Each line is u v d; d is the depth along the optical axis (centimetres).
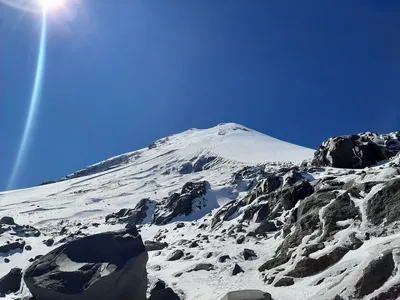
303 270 1825
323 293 1454
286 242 2248
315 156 4684
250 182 5619
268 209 3203
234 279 2102
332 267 1692
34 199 9269
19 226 4316
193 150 11500
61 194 9606
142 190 8394
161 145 14375
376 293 1245
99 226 5047
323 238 1983
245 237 2844
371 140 4341
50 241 3778
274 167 6588
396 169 2238
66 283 1820
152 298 1956
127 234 2066
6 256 3269
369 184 2127
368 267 1351
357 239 1797
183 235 3656
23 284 2031
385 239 1673
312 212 2264
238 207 3666
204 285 2106
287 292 1692
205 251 2719
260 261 2303
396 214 1791
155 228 4541
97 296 1792
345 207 2073
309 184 3128
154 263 2723
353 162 4112
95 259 1927
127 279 1862
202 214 4741
